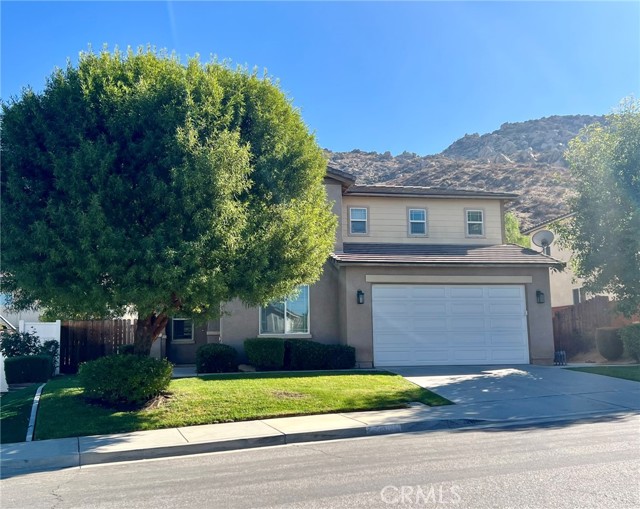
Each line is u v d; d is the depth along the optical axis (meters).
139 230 11.24
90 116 11.44
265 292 12.15
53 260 10.59
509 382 15.84
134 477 8.34
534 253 21.80
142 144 11.39
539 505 6.06
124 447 9.90
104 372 12.28
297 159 13.15
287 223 12.33
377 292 19.83
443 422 11.55
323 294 20.27
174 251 10.62
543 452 8.56
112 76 11.94
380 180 99.00
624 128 18.20
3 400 13.88
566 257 29.92
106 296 10.77
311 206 13.55
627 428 10.39
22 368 16.75
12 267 10.88
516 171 81.00
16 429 11.28
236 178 11.51
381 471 7.81
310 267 13.11
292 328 19.98
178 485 7.69
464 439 9.96
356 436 10.95
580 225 19.27
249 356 18.61
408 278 19.91
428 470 7.73
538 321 20.48
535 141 119.62
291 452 9.66
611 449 8.59
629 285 18.61
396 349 19.64
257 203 12.29
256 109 12.91
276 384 14.57
